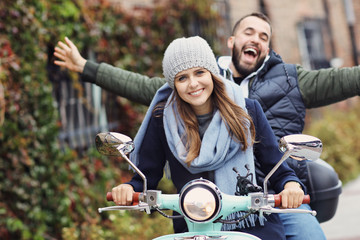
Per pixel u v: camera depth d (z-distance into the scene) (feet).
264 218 11.10
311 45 57.06
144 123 12.16
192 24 33.99
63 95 26.68
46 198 23.91
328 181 14.85
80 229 24.64
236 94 11.48
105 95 28.68
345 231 28.68
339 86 14.20
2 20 22.29
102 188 26.94
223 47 37.04
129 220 25.67
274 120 14.07
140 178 11.96
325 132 47.47
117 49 28.99
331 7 60.08
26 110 23.06
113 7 28.84
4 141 22.38
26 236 22.66
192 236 9.84
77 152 26.96
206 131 11.01
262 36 14.90
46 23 24.44
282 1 53.88
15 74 22.56
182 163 11.20
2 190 22.49
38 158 23.59
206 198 9.30
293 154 9.71
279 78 14.47
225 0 38.83
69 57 16.22
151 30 31.09
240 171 11.17
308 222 12.73
